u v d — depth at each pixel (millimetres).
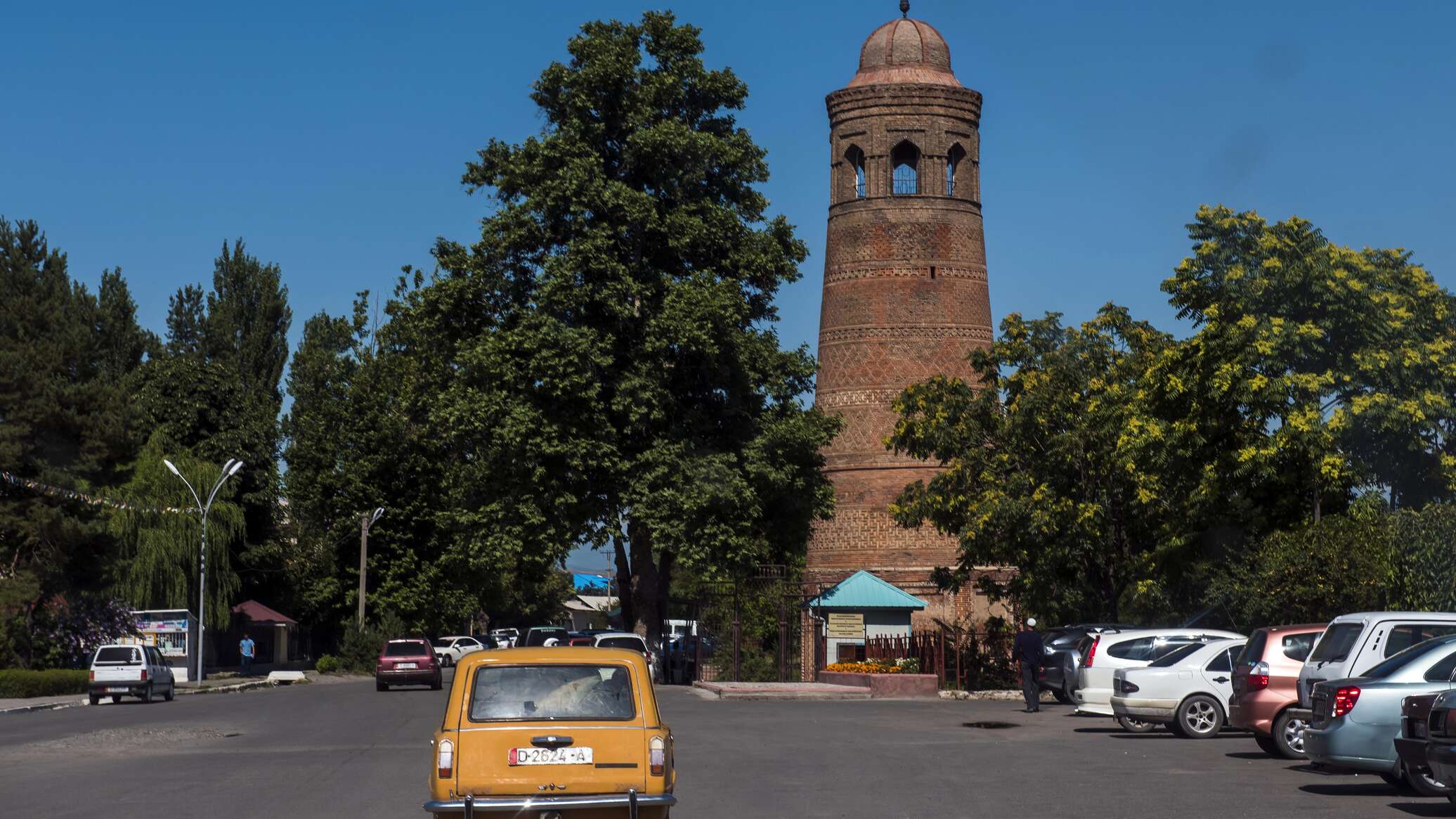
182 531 58812
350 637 65812
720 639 46875
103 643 51031
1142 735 24250
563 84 46688
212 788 17344
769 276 47969
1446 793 15062
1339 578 28047
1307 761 19422
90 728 29094
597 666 11406
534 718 11141
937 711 31078
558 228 46094
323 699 40125
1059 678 33875
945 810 14656
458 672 11320
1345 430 31562
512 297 47281
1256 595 30328
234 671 69812
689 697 38000
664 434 44500
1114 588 40375
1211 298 34281
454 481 52250
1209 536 35188
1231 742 22875
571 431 43062
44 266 73625
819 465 48906
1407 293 36531
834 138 56844
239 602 71312
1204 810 14484
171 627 55500
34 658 48719
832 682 41062
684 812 14648
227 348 82125
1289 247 33344
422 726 28031
